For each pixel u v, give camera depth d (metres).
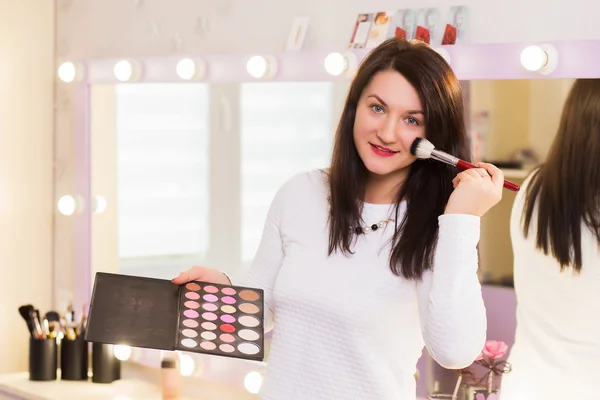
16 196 2.57
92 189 2.46
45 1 2.60
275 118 2.07
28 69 2.57
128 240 2.39
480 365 1.77
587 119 1.62
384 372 1.50
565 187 1.66
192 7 2.29
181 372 2.28
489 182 1.41
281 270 1.61
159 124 2.29
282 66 2.01
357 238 1.55
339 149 1.59
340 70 1.88
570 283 1.66
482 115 1.73
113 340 1.63
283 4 2.09
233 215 2.18
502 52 1.67
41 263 2.64
